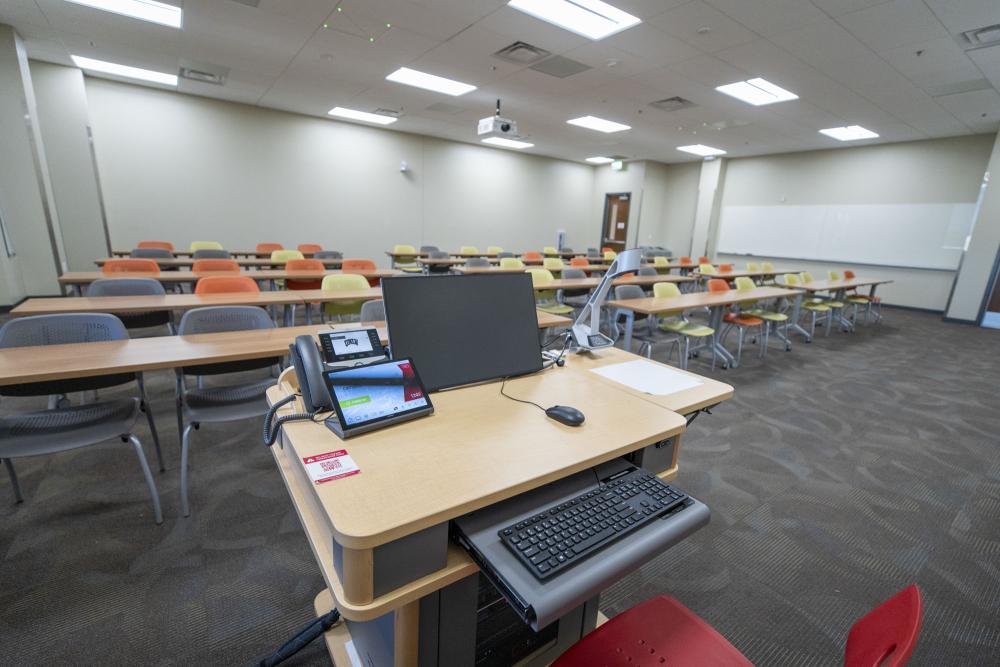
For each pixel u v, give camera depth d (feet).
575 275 18.86
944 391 13.14
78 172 20.04
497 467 2.86
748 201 33.09
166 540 5.89
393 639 2.91
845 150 28.17
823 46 13.41
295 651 4.25
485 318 4.36
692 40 13.42
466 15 12.60
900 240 26.55
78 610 4.81
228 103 23.53
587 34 13.46
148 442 8.40
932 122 21.33
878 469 8.53
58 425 5.90
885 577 5.80
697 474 8.13
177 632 4.62
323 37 14.51
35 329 6.64
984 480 8.25
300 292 12.23
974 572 5.93
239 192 24.53
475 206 33.14
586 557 2.52
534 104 20.94
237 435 8.78
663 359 15.28
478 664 3.50
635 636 3.06
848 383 13.58
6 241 17.16
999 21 11.60
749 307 18.44
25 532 5.92
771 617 5.13
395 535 2.23
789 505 7.29
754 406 11.46
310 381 3.44
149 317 10.35
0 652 4.34
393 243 29.94
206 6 12.75
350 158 27.48
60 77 19.02
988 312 23.03
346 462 2.83
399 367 3.59
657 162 36.63
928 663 4.64
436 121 25.43
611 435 3.40
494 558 2.47
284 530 6.17
